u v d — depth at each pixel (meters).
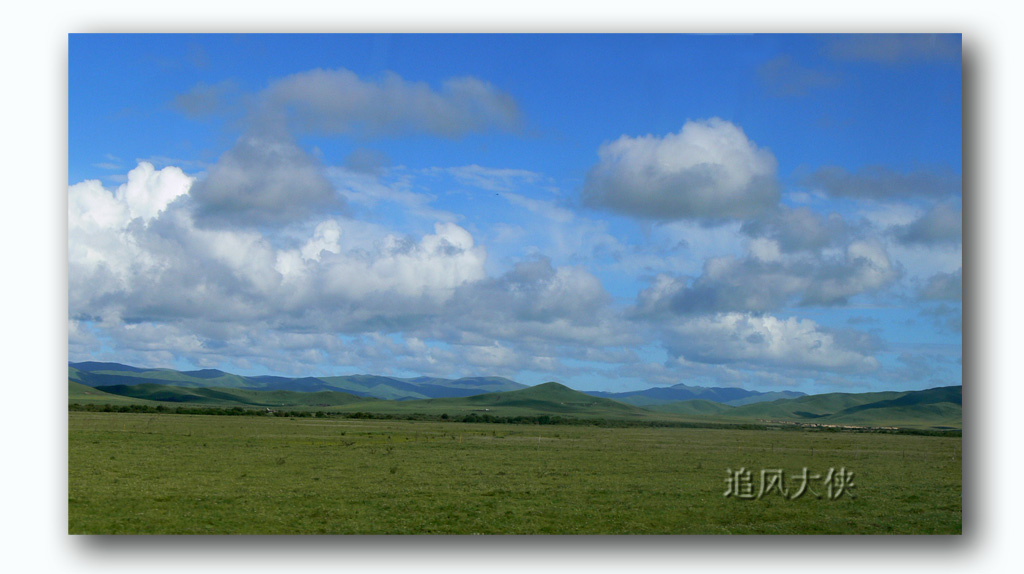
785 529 33.19
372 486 43.69
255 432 96.38
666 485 46.03
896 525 34.47
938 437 124.75
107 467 48.62
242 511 34.59
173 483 42.78
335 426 126.19
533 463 59.75
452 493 41.34
